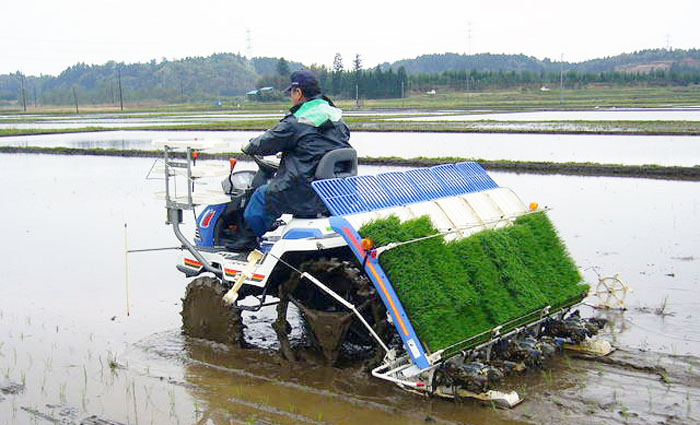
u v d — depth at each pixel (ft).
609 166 72.95
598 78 465.06
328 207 22.15
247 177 28.17
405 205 23.77
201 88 634.43
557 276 25.27
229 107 356.59
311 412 21.11
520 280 23.47
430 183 25.35
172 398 22.54
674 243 41.39
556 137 113.70
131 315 30.96
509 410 20.70
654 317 28.50
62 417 21.44
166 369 24.81
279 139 23.73
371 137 120.06
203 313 27.02
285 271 25.31
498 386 22.31
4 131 159.94
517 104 255.09
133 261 40.40
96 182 74.64
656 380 22.61
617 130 118.83
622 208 53.11
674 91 373.20
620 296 31.17
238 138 126.72
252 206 25.46
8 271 38.50
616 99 281.74
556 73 491.31
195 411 21.61
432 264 21.44
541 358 22.58
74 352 26.81
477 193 26.20
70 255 41.93
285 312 24.91
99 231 48.67
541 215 26.32
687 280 33.71
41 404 22.38
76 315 31.12
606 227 46.21
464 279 21.86
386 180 24.22
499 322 22.17
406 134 125.90
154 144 26.91
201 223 28.25
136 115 271.69
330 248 23.50
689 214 50.39
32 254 42.37
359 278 22.41
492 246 23.31
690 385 22.12
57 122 219.00
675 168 70.85
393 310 20.85
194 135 138.21
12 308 32.19
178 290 34.71
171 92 570.05
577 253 39.19
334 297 23.04
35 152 111.34
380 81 405.18
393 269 20.83
